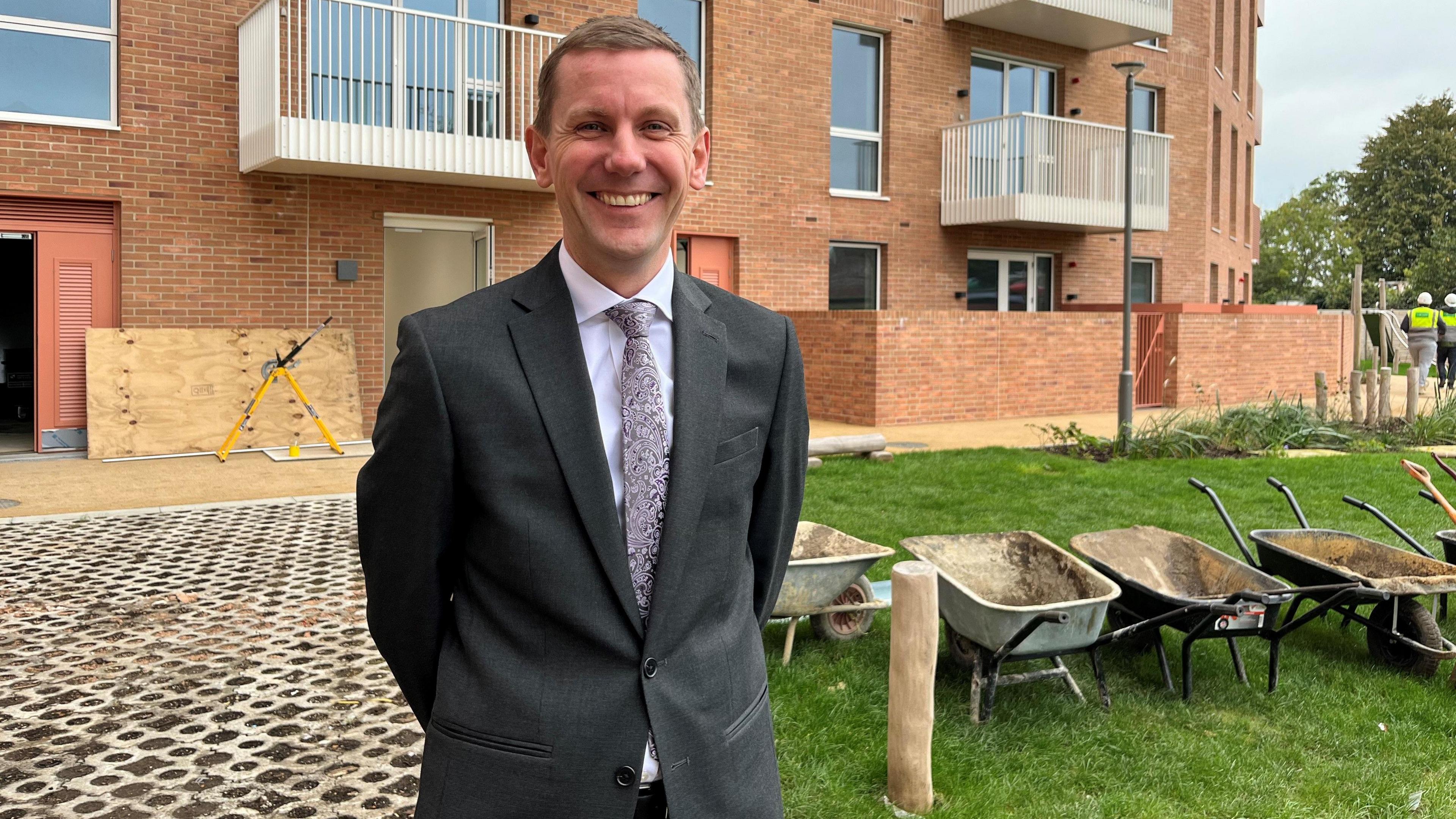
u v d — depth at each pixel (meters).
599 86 1.48
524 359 1.50
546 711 1.47
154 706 3.96
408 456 1.50
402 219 11.69
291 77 10.56
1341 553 5.11
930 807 3.34
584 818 1.47
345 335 11.09
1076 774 3.62
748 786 1.59
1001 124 15.33
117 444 9.94
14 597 5.36
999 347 13.73
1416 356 21.50
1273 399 14.75
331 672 4.35
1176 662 4.70
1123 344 10.88
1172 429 11.82
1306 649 4.92
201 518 7.38
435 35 10.59
